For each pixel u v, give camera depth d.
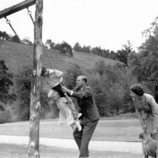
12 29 7.50
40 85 6.98
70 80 64.56
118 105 62.16
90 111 7.68
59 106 7.66
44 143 14.65
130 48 113.31
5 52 123.56
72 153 11.07
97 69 69.69
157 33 48.44
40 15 7.00
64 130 24.25
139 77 50.78
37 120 6.89
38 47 6.99
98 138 15.94
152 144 6.67
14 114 75.88
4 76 69.19
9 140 16.92
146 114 6.79
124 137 15.87
